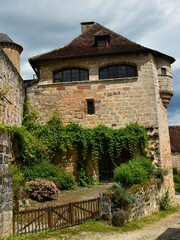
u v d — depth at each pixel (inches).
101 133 831.1
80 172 820.0
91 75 874.1
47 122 860.0
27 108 864.3
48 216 444.5
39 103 872.3
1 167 395.9
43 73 885.2
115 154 830.5
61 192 698.2
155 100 854.5
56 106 867.4
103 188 757.3
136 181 685.9
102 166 850.8
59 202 589.6
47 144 823.7
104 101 863.7
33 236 409.4
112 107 859.4
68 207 476.1
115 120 853.8
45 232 431.5
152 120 845.8
